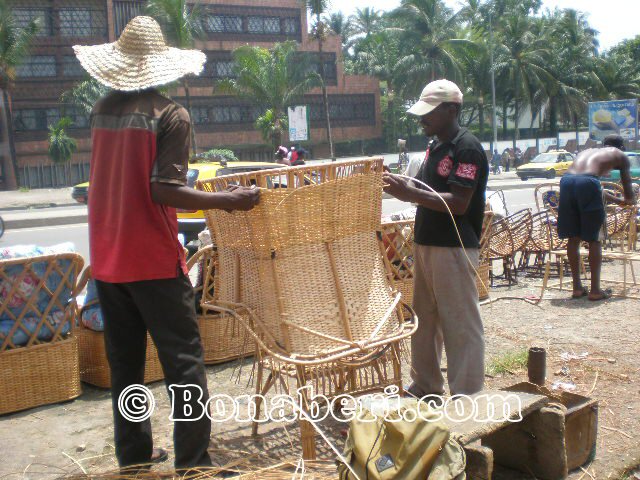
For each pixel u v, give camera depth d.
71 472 3.45
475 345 3.89
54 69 42.47
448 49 49.16
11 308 4.29
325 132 53.78
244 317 3.52
